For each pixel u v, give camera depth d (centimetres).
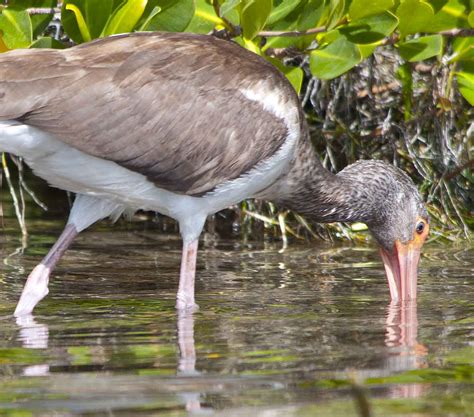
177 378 783
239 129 1110
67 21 1208
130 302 1126
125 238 1590
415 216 1293
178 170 1095
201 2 1244
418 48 1330
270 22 1239
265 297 1149
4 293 1172
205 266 1359
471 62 1441
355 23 1259
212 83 1096
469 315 1053
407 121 1666
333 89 1677
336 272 1326
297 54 1356
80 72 1034
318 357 852
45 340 923
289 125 1150
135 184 1104
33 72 1017
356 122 1692
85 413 697
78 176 1078
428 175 1664
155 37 1109
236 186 1143
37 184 1852
